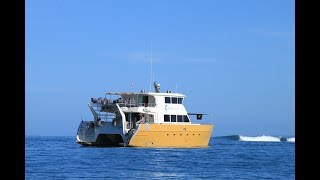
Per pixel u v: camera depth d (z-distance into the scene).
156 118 71.69
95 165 49.62
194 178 39.38
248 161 58.53
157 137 70.31
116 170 44.91
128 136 70.25
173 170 45.81
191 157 62.06
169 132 70.88
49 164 50.41
